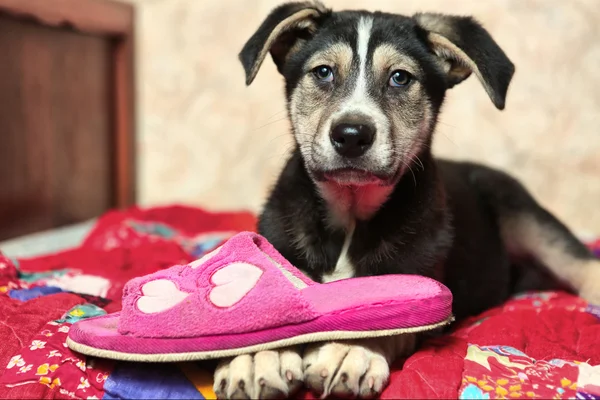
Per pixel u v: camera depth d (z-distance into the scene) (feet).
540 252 2.41
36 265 2.38
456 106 3.56
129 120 4.02
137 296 1.56
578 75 3.38
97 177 3.90
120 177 4.03
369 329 1.48
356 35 1.95
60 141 3.54
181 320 1.47
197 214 3.42
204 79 3.98
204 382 1.51
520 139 3.51
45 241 3.03
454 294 2.04
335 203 1.88
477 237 2.23
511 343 1.76
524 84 3.46
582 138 3.42
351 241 1.89
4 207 3.14
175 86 4.05
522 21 3.41
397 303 1.50
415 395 1.43
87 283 2.16
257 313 1.45
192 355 1.45
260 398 1.40
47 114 3.41
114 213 3.25
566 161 3.47
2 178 3.11
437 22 2.02
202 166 4.09
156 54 4.05
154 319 1.48
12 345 1.62
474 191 2.45
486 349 1.69
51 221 3.51
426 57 2.00
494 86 1.90
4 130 3.11
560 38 3.37
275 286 1.49
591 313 2.06
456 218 2.15
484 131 3.55
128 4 3.92
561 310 2.04
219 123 4.00
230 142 4.00
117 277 2.26
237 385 1.39
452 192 2.25
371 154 1.77
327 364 1.43
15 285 2.04
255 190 4.00
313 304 1.49
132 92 4.04
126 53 3.94
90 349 1.51
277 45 2.13
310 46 2.03
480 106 3.53
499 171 2.58
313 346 1.51
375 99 1.86
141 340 1.46
